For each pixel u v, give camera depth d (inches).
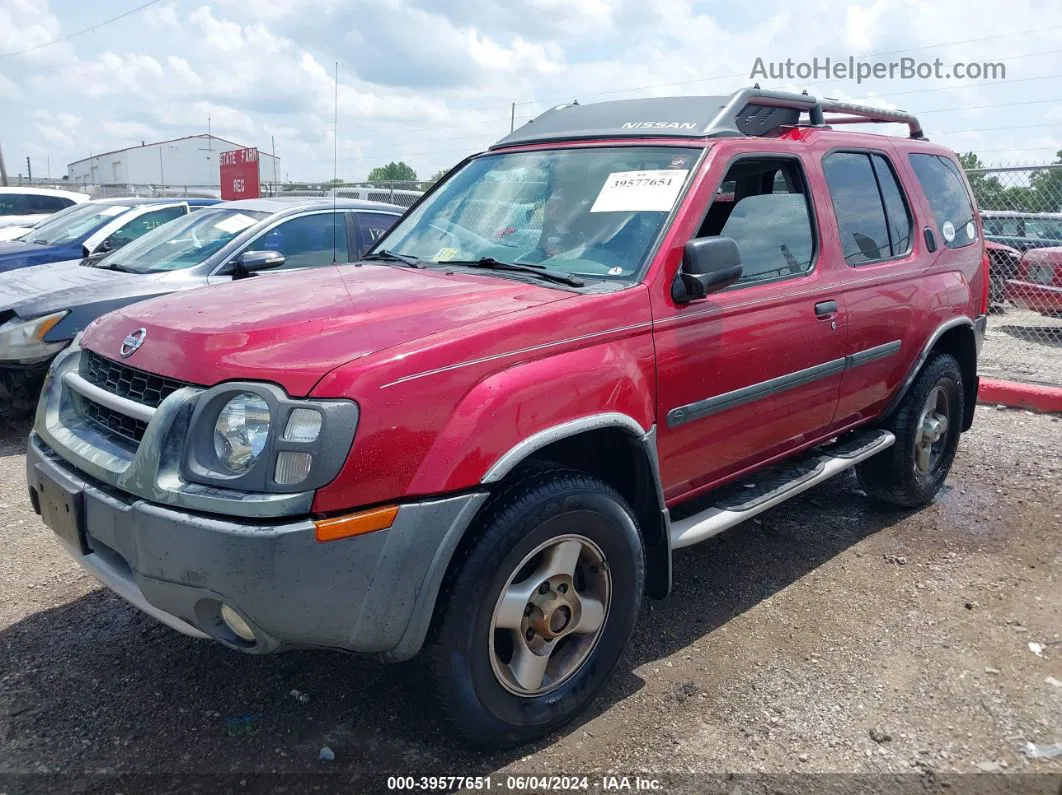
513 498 103.0
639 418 116.6
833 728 115.4
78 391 115.5
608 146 146.6
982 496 205.0
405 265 145.1
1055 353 368.5
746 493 145.8
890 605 150.6
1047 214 392.2
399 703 119.0
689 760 108.6
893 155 181.2
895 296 169.3
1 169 1122.0
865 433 179.3
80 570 157.6
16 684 121.8
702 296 124.7
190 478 94.0
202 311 113.9
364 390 92.1
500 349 102.7
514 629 105.3
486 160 164.9
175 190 1040.8
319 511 90.4
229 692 120.9
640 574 119.0
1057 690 125.3
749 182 158.1
